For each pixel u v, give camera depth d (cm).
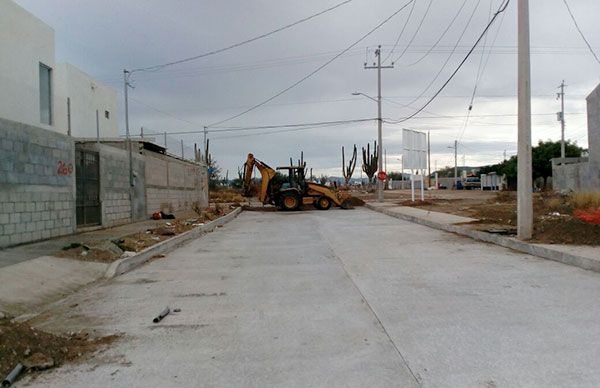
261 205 4022
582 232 1172
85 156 1551
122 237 1349
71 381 448
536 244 1146
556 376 427
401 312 650
